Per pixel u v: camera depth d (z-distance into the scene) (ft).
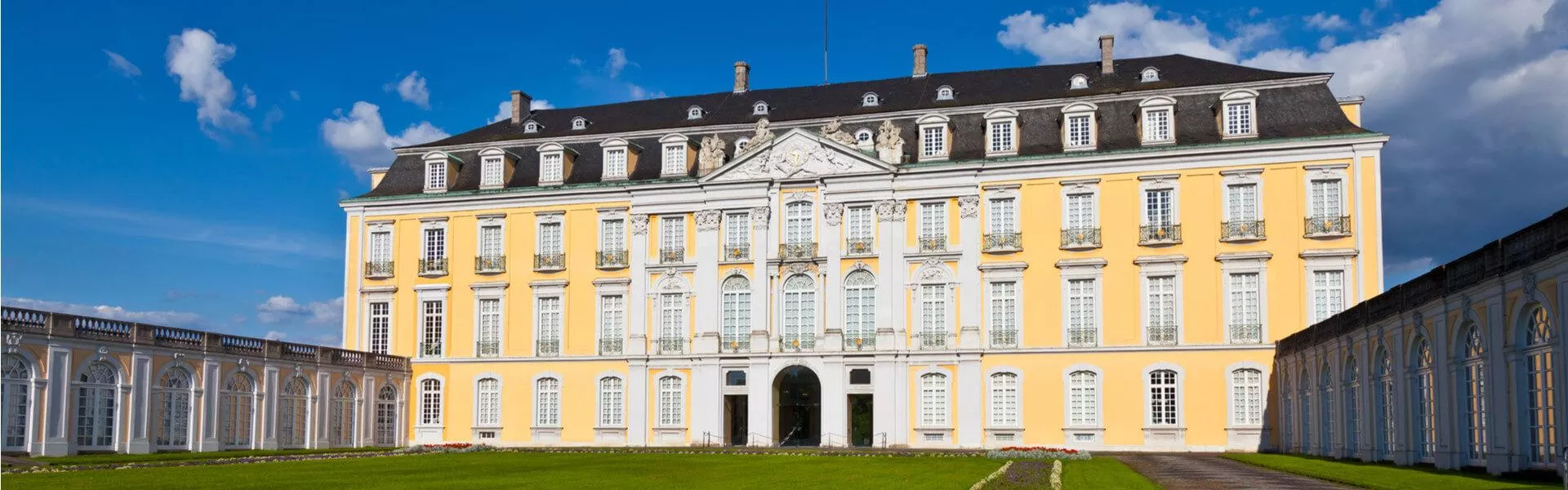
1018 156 217.36
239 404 195.93
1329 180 203.82
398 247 247.09
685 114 256.52
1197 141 211.41
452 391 241.35
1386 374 144.25
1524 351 107.24
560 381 236.22
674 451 201.77
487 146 247.29
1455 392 121.49
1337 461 155.84
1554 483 99.09
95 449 168.66
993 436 214.69
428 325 244.42
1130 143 214.69
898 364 219.82
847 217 225.76
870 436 237.86
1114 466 152.97
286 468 146.00
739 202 230.27
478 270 241.76
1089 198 214.48
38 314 160.66
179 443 183.42
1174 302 208.64
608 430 232.73
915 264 221.25
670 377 231.30
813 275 226.38
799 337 226.17
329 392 217.77
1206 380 206.18
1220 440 204.54
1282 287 204.13
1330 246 202.69
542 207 240.94
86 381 167.73
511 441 237.04
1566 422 97.60
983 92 239.30
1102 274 212.02
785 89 258.98
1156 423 207.72
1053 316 213.87
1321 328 172.14
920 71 255.09
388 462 161.27
